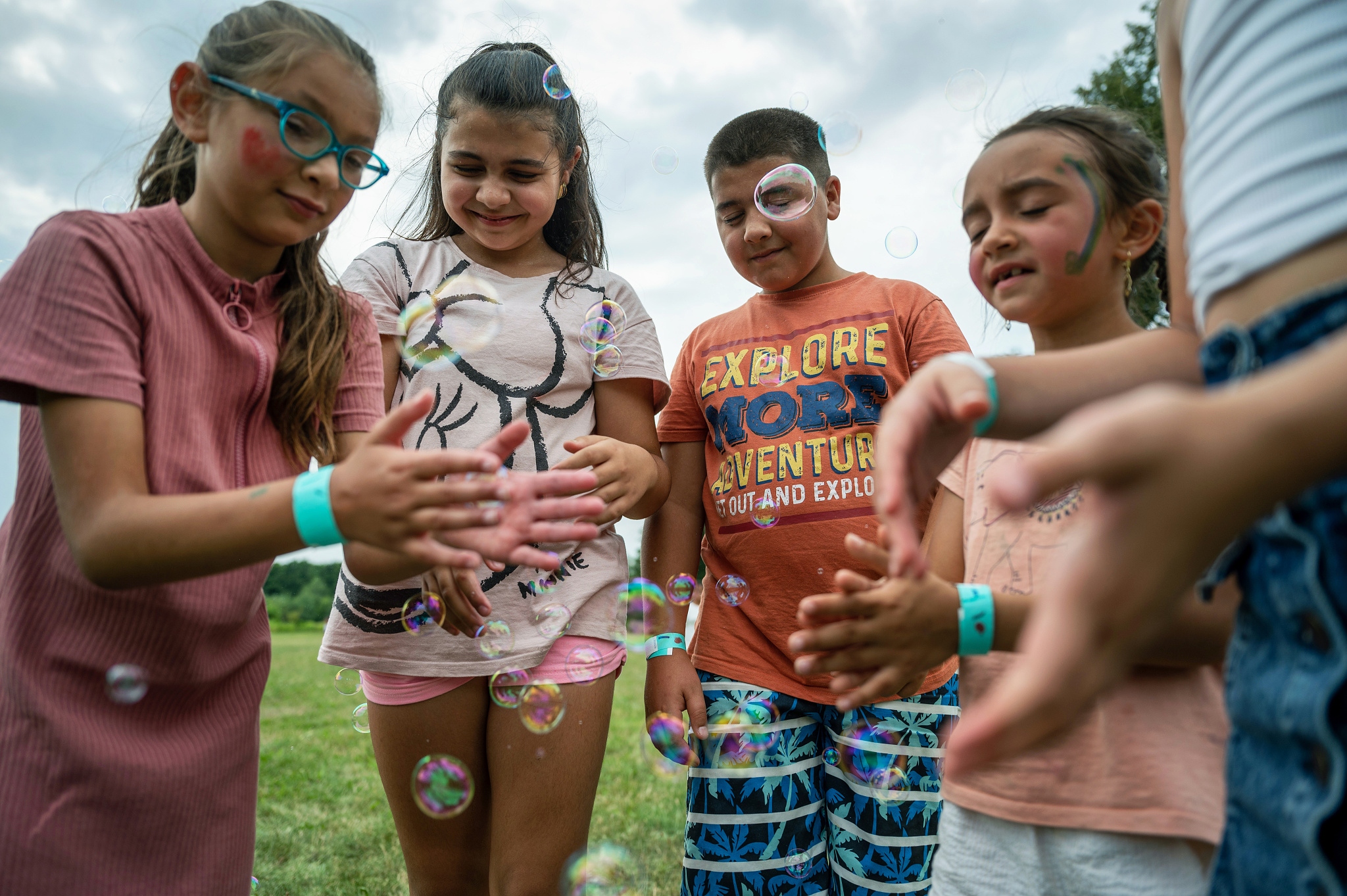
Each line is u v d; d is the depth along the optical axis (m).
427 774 1.59
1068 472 0.43
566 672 1.65
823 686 1.75
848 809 1.73
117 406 1.08
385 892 2.30
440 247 1.96
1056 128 1.39
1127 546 0.44
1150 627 0.46
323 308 1.40
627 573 1.86
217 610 1.22
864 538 1.75
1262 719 0.62
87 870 1.12
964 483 1.50
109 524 1.01
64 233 1.13
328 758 4.02
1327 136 0.61
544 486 1.01
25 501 1.18
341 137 1.22
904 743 1.70
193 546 0.99
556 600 1.69
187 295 1.23
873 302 1.95
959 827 1.29
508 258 1.98
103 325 1.11
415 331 1.81
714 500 1.95
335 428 1.47
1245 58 0.67
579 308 1.91
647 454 1.77
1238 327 0.64
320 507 0.96
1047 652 0.45
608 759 3.79
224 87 1.18
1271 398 0.44
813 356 1.92
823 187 2.11
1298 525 0.58
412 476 0.93
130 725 1.18
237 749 1.30
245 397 1.29
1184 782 1.12
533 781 1.59
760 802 1.71
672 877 2.34
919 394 0.76
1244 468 0.43
